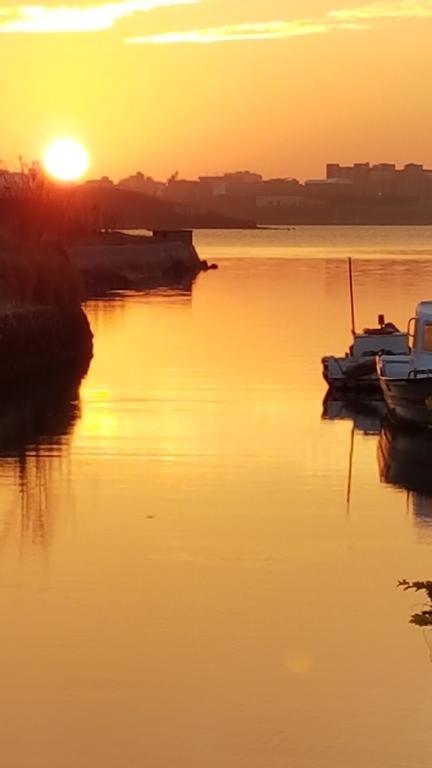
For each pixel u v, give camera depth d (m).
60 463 26.28
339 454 27.80
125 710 13.82
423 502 22.98
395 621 16.53
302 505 22.67
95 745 13.07
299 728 13.45
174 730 13.30
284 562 19.05
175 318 62.41
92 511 22.09
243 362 43.88
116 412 33.25
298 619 16.53
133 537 20.38
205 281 95.12
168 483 24.38
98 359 45.28
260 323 59.19
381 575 18.47
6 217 50.88
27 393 37.19
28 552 19.45
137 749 12.98
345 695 14.27
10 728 13.38
